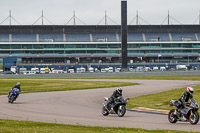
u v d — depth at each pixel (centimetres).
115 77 13875
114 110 3198
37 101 4825
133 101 4734
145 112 3600
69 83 9756
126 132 2122
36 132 2069
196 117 2602
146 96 5384
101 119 2958
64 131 2136
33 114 3284
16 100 4981
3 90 7150
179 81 10200
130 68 19688
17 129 2186
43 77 14300
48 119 2911
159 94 5591
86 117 3092
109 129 2267
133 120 2908
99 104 4475
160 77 13225
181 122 2809
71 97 5503
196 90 5631
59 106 4134
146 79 11912
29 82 10362
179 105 2708
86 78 13288
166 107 4066
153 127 2484
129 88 7506
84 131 2152
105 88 7675
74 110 3700
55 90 7069
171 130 2267
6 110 3644
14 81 10981
